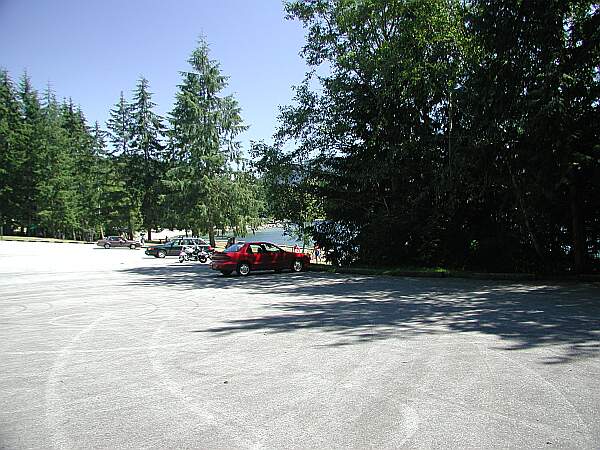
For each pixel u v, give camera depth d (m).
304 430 4.23
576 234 16.52
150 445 3.99
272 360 6.59
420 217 21.09
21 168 61.00
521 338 7.61
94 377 5.95
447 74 18.38
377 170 21.25
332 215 24.23
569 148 14.77
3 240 56.00
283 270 23.97
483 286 15.20
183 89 51.94
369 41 22.06
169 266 28.28
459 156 17.89
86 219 68.19
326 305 11.72
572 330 8.15
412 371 5.92
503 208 18.45
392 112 21.31
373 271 20.77
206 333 8.56
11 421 4.57
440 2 18.95
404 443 3.93
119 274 22.70
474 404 4.76
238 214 45.25
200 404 4.94
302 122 23.98
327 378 5.72
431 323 9.05
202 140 45.91
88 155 71.12
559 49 15.02
